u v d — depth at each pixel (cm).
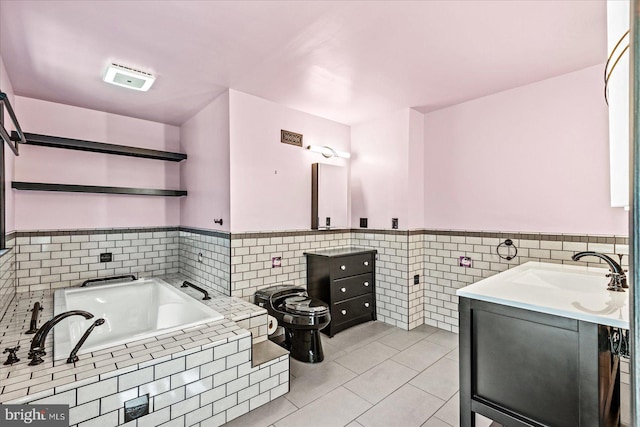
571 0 172
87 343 275
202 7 176
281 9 178
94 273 336
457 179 330
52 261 312
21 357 170
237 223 296
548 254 269
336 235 383
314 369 254
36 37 202
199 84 278
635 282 45
